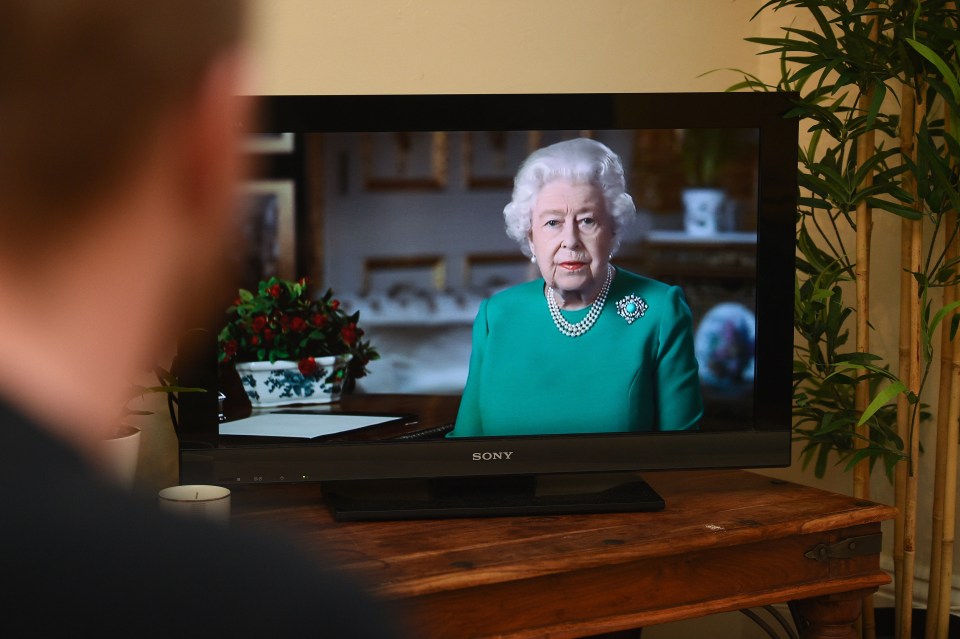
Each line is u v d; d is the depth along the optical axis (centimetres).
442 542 146
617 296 168
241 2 23
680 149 167
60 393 21
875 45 188
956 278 196
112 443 150
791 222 172
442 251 162
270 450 162
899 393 198
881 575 169
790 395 175
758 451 175
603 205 165
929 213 211
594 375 169
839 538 165
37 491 19
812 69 190
